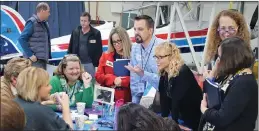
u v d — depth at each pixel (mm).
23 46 4488
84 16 4801
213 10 4461
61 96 2498
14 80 2303
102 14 6676
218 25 2365
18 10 6020
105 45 5422
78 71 2994
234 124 1892
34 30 4535
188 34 4895
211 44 2434
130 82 3115
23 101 1975
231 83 1875
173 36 5289
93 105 2916
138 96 3066
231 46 1876
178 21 5285
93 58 4891
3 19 5273
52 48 5348
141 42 3002
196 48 5352
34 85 1992
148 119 1392
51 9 6191
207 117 1967
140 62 3062
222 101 1924
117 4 6309
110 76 3164
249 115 1871
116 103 2875
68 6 6348
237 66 1867
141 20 2961
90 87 3039
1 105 1062
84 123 2482
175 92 2414
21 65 2336
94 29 4922
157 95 2773
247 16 4887
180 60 2451
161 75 2570
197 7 5297
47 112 1981
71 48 5016
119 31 3312
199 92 2469
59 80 2973
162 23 5590
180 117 2539
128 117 1401
